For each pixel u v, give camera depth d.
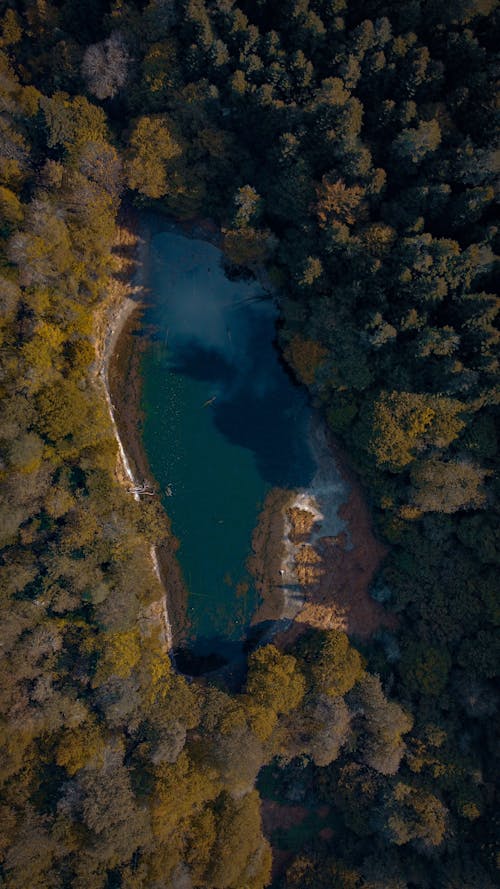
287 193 43.72
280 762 46.50
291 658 46.22
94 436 45.34
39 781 41.69
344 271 45.06
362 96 42.69
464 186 41.00
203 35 41.53
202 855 42.12
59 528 44.72
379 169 41.28
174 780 41.78
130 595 44.72
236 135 46.03
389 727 43.97
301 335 47.31
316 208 42.94
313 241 45.00
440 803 43.31
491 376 41.28
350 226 43.81
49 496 44.31
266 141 45.25
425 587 46.62
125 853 40.09
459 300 41.47
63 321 45.06
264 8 43.00
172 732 42.72
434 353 42.38
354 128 41.00
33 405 43.59
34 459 43.53
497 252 41.34
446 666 45.88
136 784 42.19
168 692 45.56
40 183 45.06
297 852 47.19
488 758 44.81
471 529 44.44
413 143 39.16
